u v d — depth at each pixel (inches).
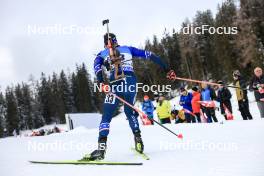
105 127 188.2
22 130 3479.3
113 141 273.1
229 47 1905.8
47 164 188.7
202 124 335.0
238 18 1792.6
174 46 2736.2
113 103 190.4
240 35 1777.8
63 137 350.0
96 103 3430.1
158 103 525.3
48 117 3501.5
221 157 166.6
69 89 3602.4
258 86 368.5
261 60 1660.9
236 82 438.3
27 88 3567.9
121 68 195.3
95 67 197.6
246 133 235.3
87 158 185.0
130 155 195.8
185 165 156.7
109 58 196.7
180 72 2674.7
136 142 191.2
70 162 183.3
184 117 573.6
